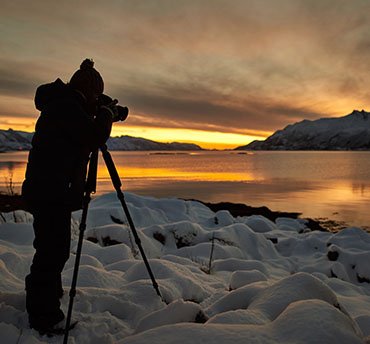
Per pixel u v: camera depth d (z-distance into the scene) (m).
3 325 2.50
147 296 3.29
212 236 10.78
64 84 2.70
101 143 2.67
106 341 2.57
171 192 40.84
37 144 2.65
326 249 12.59
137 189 43.31
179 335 1.88
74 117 2.58
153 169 95.25
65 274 4.01
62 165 2.61
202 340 1.82
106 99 2.96
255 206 31.33
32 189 2.59
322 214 27.56
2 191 30.53
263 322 2.36
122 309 3.08
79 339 2.54
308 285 2.88
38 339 2.46
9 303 2.91
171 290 3.57
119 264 5.25
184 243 10.41
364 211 28.94
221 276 6.81
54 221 2.67
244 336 1.86
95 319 2.81
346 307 5.31
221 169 96.44
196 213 17.12
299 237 14.87
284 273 9.35
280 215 26.23
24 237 6.79
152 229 10.41
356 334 1.98
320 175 72.38
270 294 2.82
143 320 2.57
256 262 7.95
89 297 3.11
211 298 3.98
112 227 9.13
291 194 40.44
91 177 2.74
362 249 11.80
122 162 152.50
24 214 9.37
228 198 36.56
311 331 1.87
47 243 2.66
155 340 1.85
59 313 2.66
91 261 4.95
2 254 4.39
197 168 102.31
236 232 11.81
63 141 2.62
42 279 2.64
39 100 2.75
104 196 15.88
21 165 89.06
